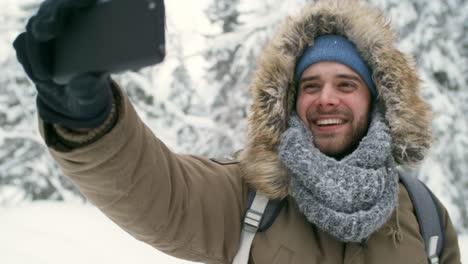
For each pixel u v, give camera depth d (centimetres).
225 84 898
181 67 901
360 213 154
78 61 86
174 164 152
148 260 561
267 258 159
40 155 1107
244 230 163
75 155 111
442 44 770
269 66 179
